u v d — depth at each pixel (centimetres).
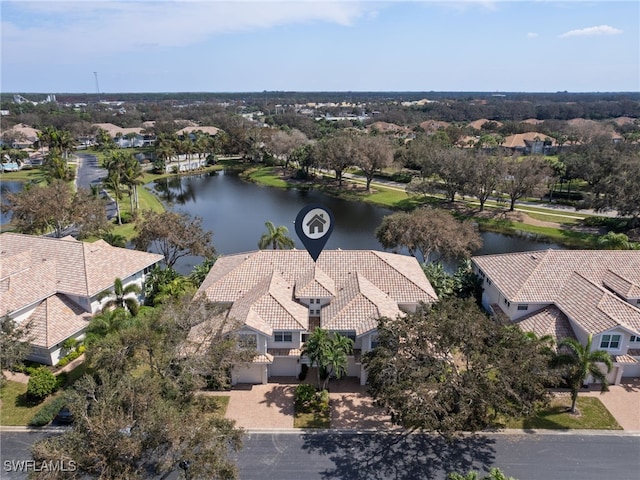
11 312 4009
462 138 19050
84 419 2362
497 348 3152
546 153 16838
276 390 3825
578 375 3384
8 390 3744
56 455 2194
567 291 4391
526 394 3041
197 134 19325
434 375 3164
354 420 3484
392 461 3086
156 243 7525
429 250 6200
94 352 3300
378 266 4688
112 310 4378
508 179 9956
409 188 10775
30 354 4075
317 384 3906
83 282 4516
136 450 2205
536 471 2998
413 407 2878
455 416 2820
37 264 4703
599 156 10481
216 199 11588
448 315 3341
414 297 4334
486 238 8606
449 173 10212
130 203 10244
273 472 2983
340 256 4822
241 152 17375
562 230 8775
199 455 2362
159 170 14625
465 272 5519
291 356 3866
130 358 3284
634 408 3594
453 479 2431
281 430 3362
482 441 3262
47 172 12438
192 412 2567
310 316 4369
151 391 2522
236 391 3806
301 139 14988
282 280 4538
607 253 4862
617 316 3894
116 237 7075
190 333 3822
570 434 3325
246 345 3625
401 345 3291
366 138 12656
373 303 4006
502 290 4566
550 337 3616
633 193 8025
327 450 3180
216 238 8450
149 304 5272
